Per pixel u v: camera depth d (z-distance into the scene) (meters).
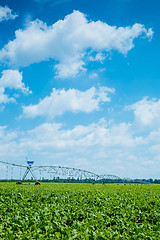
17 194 21.02
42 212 11.94
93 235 8.58
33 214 11.91
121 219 11.53
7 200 16.98
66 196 20.66
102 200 18.48
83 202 16.94
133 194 25.36
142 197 22.02
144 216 12.66
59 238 8.28
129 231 9.70
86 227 9.61
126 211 13.60
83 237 8.41
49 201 16.91
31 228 9.54
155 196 23.78
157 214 12.96
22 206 14.46
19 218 10.67
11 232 8.91
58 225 9.93
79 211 13.19
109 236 8.67
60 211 12.90
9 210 13.00
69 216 11.66
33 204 15.01
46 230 9.34
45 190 27.38
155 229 10.13
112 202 17.27
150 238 8.62
